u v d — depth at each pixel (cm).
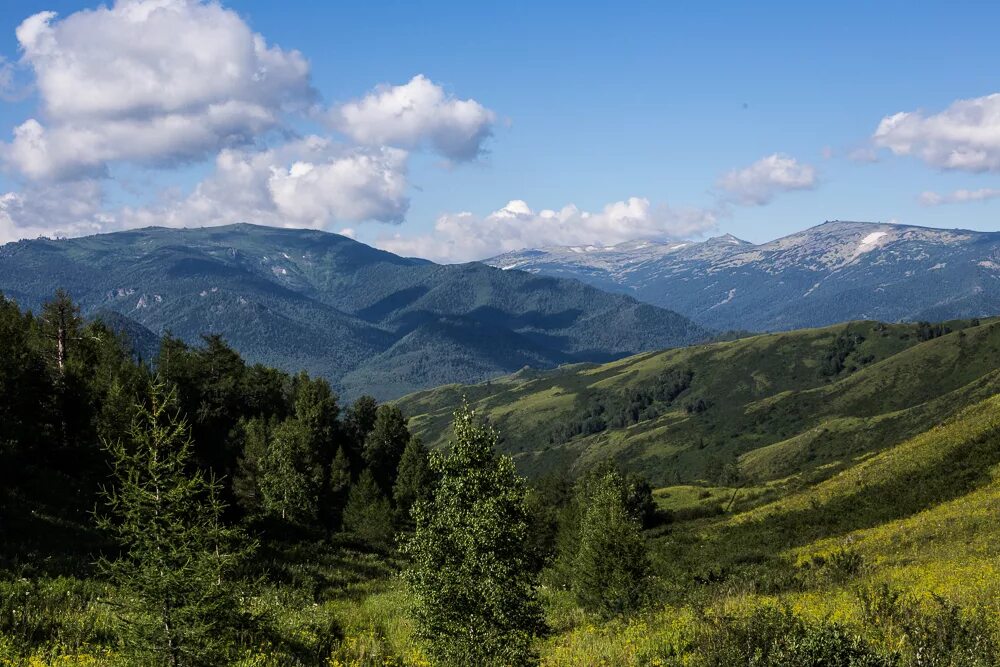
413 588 1636
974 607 1628
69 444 4500
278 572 3222
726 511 9619
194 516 1188
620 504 2842
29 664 1298
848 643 1125
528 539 1683
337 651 1845
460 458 1647
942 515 4350
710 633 1405
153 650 1115
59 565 2195
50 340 6019
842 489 6756
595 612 2641
